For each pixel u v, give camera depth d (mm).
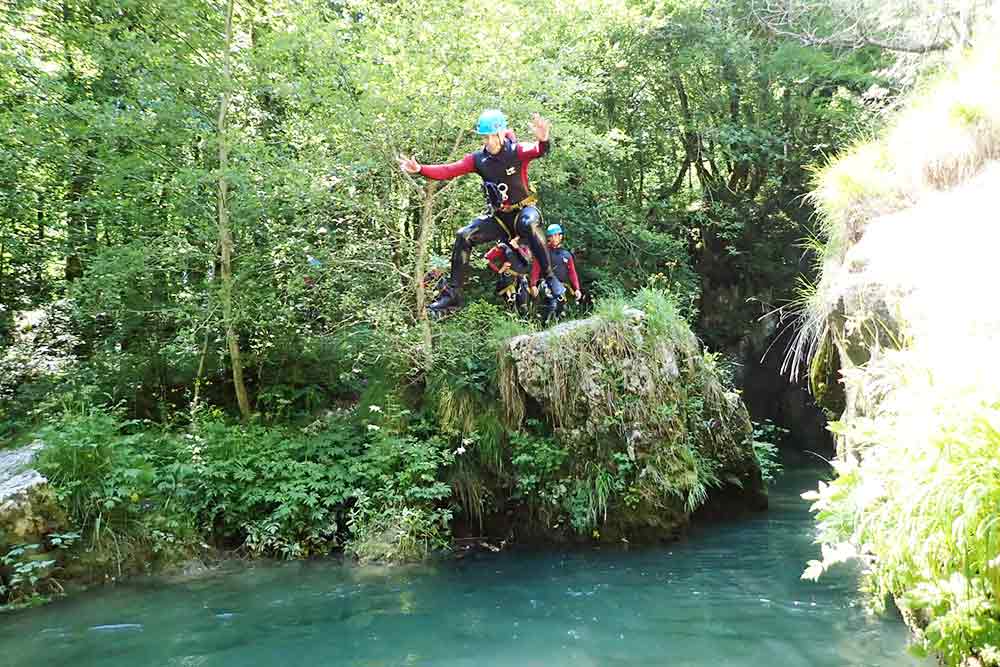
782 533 7094
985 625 2404
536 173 9055
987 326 3043
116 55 7719
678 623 4445
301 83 7703
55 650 4262
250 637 4422
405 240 8227
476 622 4617
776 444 15203
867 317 4367
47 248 9070
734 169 15930
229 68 8086
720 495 7988
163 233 7863
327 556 6609
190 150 8109
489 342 7770
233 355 8055
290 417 8328
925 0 10445
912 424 2641
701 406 7855
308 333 8531
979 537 2244
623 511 7016
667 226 15008
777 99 15156
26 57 8070
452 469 7332
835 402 5602
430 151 8234
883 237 4809
